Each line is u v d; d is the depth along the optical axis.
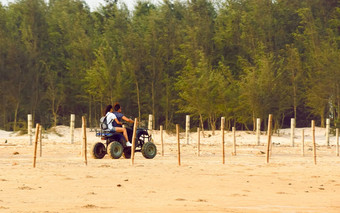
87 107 125.44
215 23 125.06
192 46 116.38
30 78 119.00
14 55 117.31
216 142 92.75
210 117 109.38
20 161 41.91
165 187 25.78
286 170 35.62
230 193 23.73
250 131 113.50
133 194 22.95
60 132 108.25
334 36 116.44
